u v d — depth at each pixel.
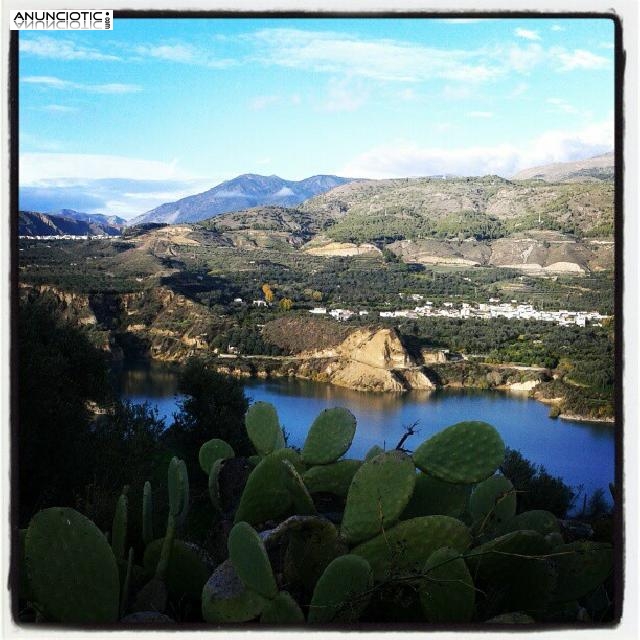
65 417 4.93
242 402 7.29
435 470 1.87
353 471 2.12
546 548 1.65
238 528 1.66
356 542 1.76
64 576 1.67
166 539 1.94
